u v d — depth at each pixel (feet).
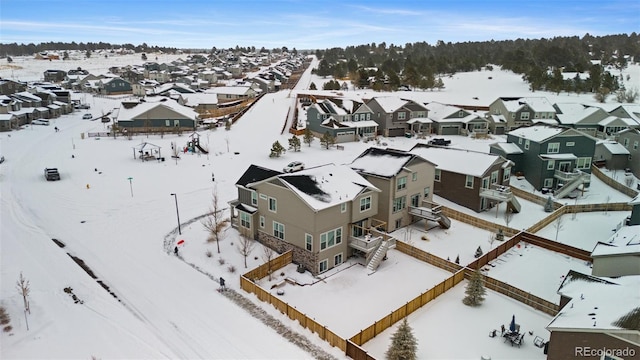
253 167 119.24
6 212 129.29
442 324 80.23
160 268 99.35
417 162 124.57
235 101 394.11
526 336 76.95
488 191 135.74
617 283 68.18
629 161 181.98
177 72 618.03
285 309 80.69
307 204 94.63
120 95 437.99
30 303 82.53
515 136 175.11
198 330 76.07
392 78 440.86
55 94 327.88
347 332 77.15
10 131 248.32
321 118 248.32
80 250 107.55
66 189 151.33
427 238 118.32
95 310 81.56
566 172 158.92
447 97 395.75
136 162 186.91
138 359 68.13
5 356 67.72
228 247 109.60
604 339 56.24
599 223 129.80
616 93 374.63
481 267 101.71
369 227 110.63
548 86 402.93
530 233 116.67
